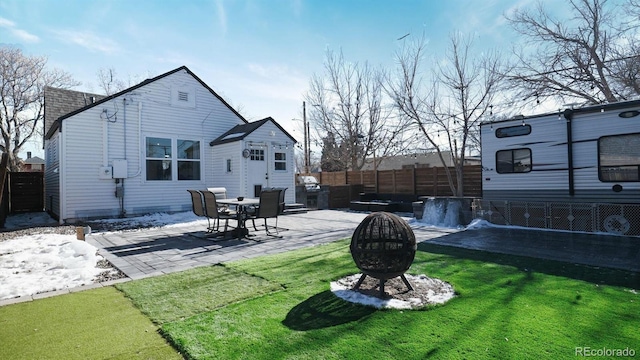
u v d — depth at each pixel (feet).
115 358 7.76
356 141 62.13
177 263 16.57
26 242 21.50
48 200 43.68
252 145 39.58
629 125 22.97
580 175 25.09
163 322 9.59
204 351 7.91
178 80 40.37
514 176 28.50
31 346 8.34
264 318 9.72
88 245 18.86
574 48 43.01
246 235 24.30
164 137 39.14
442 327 8.96
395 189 48.16
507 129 28.91
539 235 23.44
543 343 8.02
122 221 32.60
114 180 35.50
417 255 17.62
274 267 15.40
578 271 14.26
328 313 10.03
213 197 23.52
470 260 16.42
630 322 9.13
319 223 32.19
